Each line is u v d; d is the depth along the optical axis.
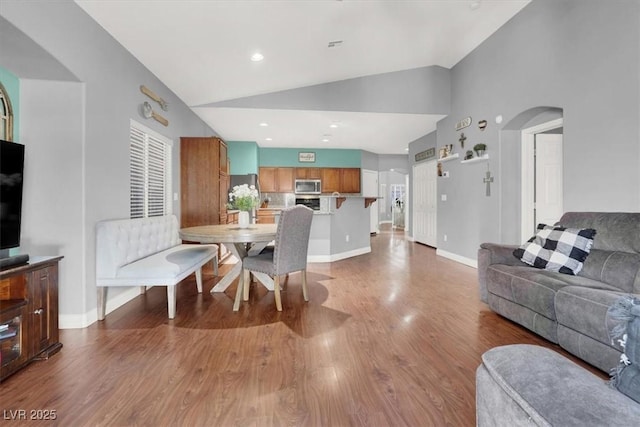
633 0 2.45
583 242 2.29
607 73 2.66
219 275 4.24
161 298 3.23
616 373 0.71
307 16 3.16
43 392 1.61
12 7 1.82
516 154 4.15
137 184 3.43
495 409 0.73
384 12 3.46
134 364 1.89
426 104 5.32
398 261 5.18
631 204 2.49
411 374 1.78
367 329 2.41
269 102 4.99
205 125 5.82
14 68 2.24
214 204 4.70
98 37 2.64
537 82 3.47
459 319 2.61
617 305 0.72
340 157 8.48
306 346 2.13
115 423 1.38
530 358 0.73
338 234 5.33
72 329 2.42
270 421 1.40
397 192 13.01
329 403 1.52
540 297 2.08
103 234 2.59
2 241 1.88
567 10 3.07
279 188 8.20
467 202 4.86
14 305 1.77
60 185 2.42
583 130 2.89
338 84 5.12
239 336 2.29
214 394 1.59
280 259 2.85
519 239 4.13
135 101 3.28
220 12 2.80
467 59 4.84
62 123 2.42
